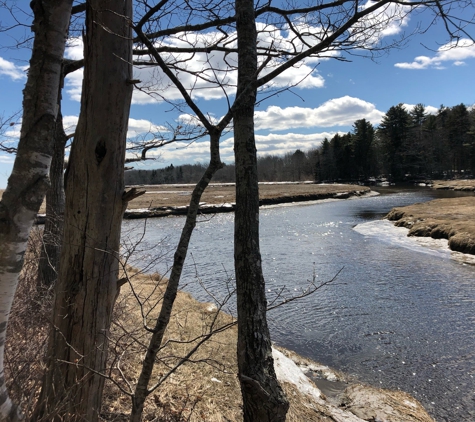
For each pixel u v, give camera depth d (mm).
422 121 81000
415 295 10031
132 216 30062
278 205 41375
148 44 1874
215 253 16328
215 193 50562
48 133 1534
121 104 2402
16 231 1479
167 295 1984
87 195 2373
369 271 12570
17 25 3451
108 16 2320
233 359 5012
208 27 3217
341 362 6676
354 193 48500
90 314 2402
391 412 4762
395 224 21922
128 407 3266
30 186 1493
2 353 1521
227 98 2129
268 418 2307
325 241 18469
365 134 75250
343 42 2408
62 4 1531
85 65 2391
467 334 7602
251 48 2668
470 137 65938
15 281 1517
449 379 6023
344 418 4418
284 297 10297
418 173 70438
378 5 2035
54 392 2289
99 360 2463
